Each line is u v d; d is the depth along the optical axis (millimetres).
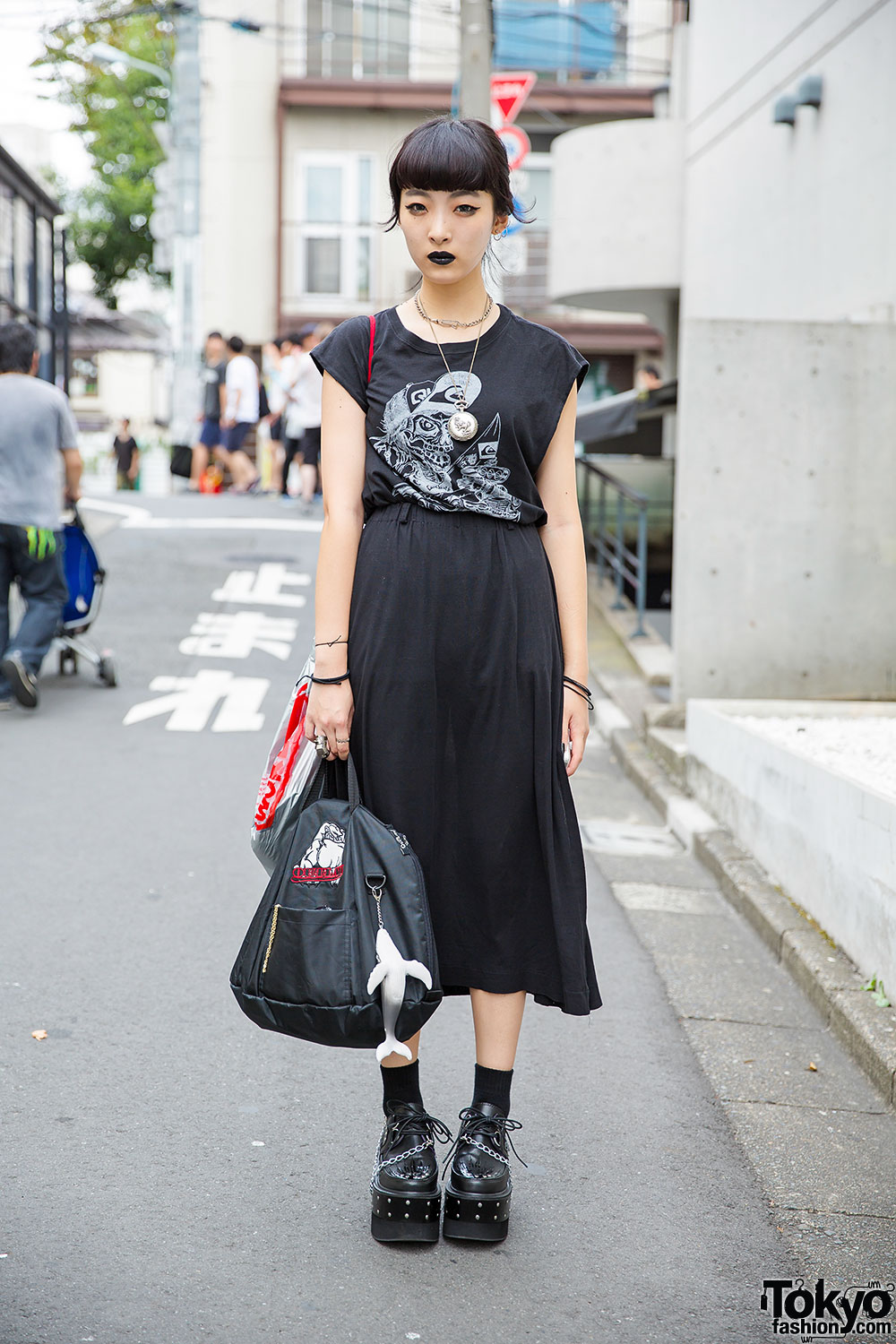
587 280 13734
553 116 22266
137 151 32562
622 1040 3473
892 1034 3320
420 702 2322
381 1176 2436
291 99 22203
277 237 22609
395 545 2326
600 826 5672
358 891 2234
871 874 3648
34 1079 3051
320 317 22891
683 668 6477
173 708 7059
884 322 6645
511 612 2332
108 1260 2352
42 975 3660
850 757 4602
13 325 6734
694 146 11211
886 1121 3070
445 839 2381
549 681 2363
